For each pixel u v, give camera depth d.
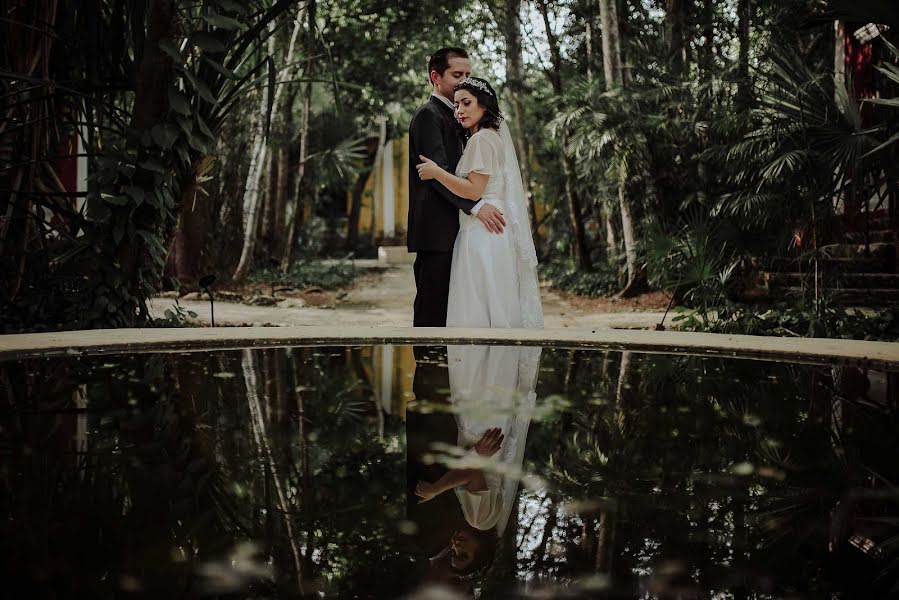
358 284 13.64
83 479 0.68
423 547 0.52
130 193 3.42
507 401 1.09
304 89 13.05
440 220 3.21
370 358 1.55
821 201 5.15
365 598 0.44
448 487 0.67
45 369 1.35
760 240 5.65
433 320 3.29
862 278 7.23
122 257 3.66
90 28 3.51
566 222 14.27
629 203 9.37
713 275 5.79
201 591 0.44
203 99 3.62
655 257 6.30
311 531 0.56
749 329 5.44
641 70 8.85
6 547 0.51
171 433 0.86
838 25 8.23
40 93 3.85
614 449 0.82
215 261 11.64
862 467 0.75
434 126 3.30
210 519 0.57
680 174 8.77
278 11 3.55
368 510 0.60
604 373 1.38
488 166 3.07
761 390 1.20
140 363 1.45
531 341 1.83
